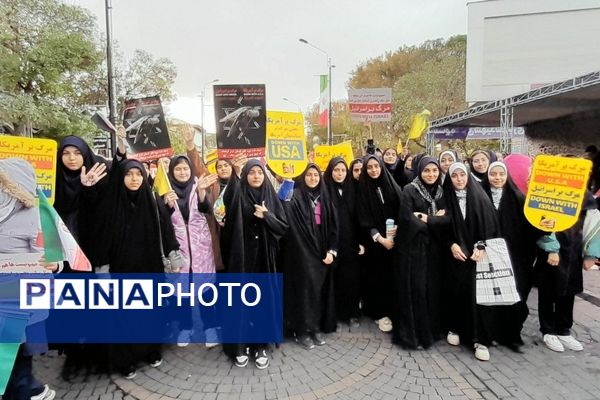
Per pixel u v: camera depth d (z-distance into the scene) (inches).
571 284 134.3
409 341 137.7
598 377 119.8
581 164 121.5
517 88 569.9
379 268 156.0
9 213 93.7
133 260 124.3
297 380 120.3
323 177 156.6
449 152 183.0
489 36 574.9
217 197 156.7
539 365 127.2
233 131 132.0
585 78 277.1
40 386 111.5
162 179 132.3
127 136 147.2
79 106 595.5
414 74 1041.5
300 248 140.7
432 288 139.9
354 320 159.2
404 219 140.6
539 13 553.6
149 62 708.7
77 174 123.9
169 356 135.7
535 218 127.9
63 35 482.3
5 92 438.9
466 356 133.6
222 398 111.7
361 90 511.8
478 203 132.1
